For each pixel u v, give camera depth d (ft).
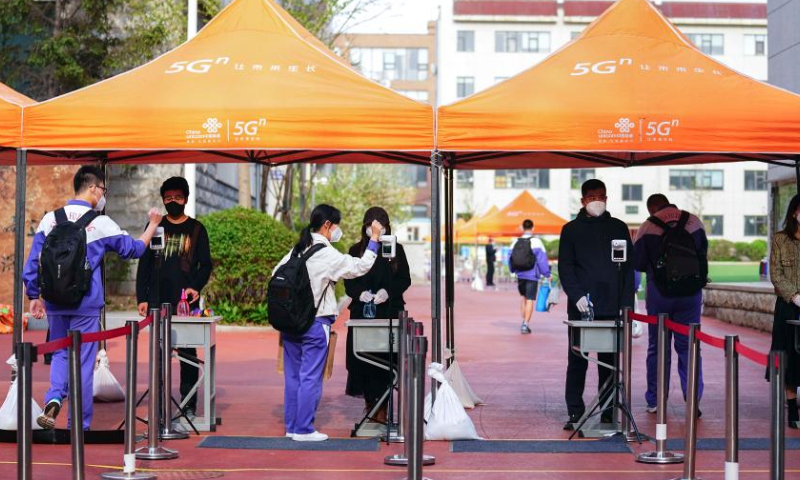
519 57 251.19
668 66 27.86
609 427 28.30
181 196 29.71
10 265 60.23
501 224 121.70
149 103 27.02
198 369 29.68
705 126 26.61
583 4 250.78
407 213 182.70
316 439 26.55
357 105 26.71
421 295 114.21
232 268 57.16
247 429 28.53
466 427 26.94
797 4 65.57
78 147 26.94
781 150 26.63
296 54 28.32
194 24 57.41
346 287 27.76
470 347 53.21
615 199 243.60
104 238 25.62
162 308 26.66
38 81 61.05
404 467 23.59
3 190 60.54
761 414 31.48
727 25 245.24
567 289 27.86
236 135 26.66
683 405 33.30
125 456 22.15
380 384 27.68
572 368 28.76
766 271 70.44
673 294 29.81
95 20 60.34
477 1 250.98
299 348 26.63
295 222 94.58
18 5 58.44
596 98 26.84
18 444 17.88
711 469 23.47
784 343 28.68
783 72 67.72
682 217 30.04
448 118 26.71
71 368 19.57
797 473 23.17
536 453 25.35
